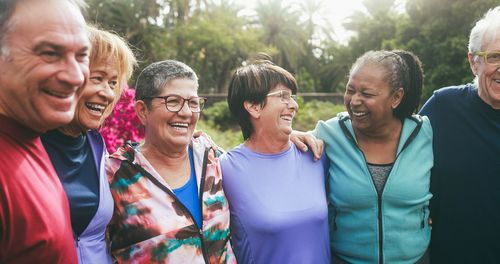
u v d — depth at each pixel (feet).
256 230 7.49
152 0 77.30
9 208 4.24
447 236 8.72
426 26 60.03
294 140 8.34
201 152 7.57
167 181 7.11
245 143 8.40
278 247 7.43
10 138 4.56
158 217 6.69
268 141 8.00
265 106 7.85
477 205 8.37
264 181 7.77
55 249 4.64
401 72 7.92
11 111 4.54
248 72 7.97
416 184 8.04
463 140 8.49
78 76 4.55
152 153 7.25
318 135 8.73
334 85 130.41
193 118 7.19
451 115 8.70
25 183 4.43
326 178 8.62
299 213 7.52
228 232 7.44
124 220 6.72
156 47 77.15
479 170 8.33
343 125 8.54
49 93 4.51
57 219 4.72
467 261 8.61
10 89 4.41
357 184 8.10
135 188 6.82
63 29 4.42
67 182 5.90
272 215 7.45
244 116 8.21
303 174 8.00
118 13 73.87
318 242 7.63
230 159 8.05
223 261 7.18
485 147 8.31
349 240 8.30
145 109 7.20
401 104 8.24
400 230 8.03
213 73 95.76
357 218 8.18
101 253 6.35
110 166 6.92
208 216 7.07
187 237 6.76
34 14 4.33
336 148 8.48
